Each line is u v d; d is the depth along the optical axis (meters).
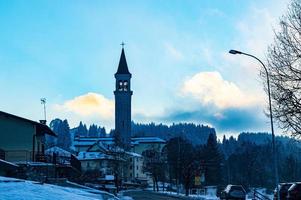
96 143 143.50
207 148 117.50
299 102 29.56
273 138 31.45
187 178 68.56
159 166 105.19
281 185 37.91
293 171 93.38
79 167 64.25
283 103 29.95
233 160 127.12
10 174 36.75
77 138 168.88
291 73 29.64
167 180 122.38
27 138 47.62
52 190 23.47
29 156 47.19
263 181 112.31
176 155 93.19
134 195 62.53
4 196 18.31
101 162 121.50
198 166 83.25
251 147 142.25
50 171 47.47
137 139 173.12
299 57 29.31
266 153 124.00
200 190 80.75
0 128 47.16
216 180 114.62
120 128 147.38
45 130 53.19
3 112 46.88
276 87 30.64
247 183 114.12
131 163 137.50
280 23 30.05
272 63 30.56
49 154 52.12
